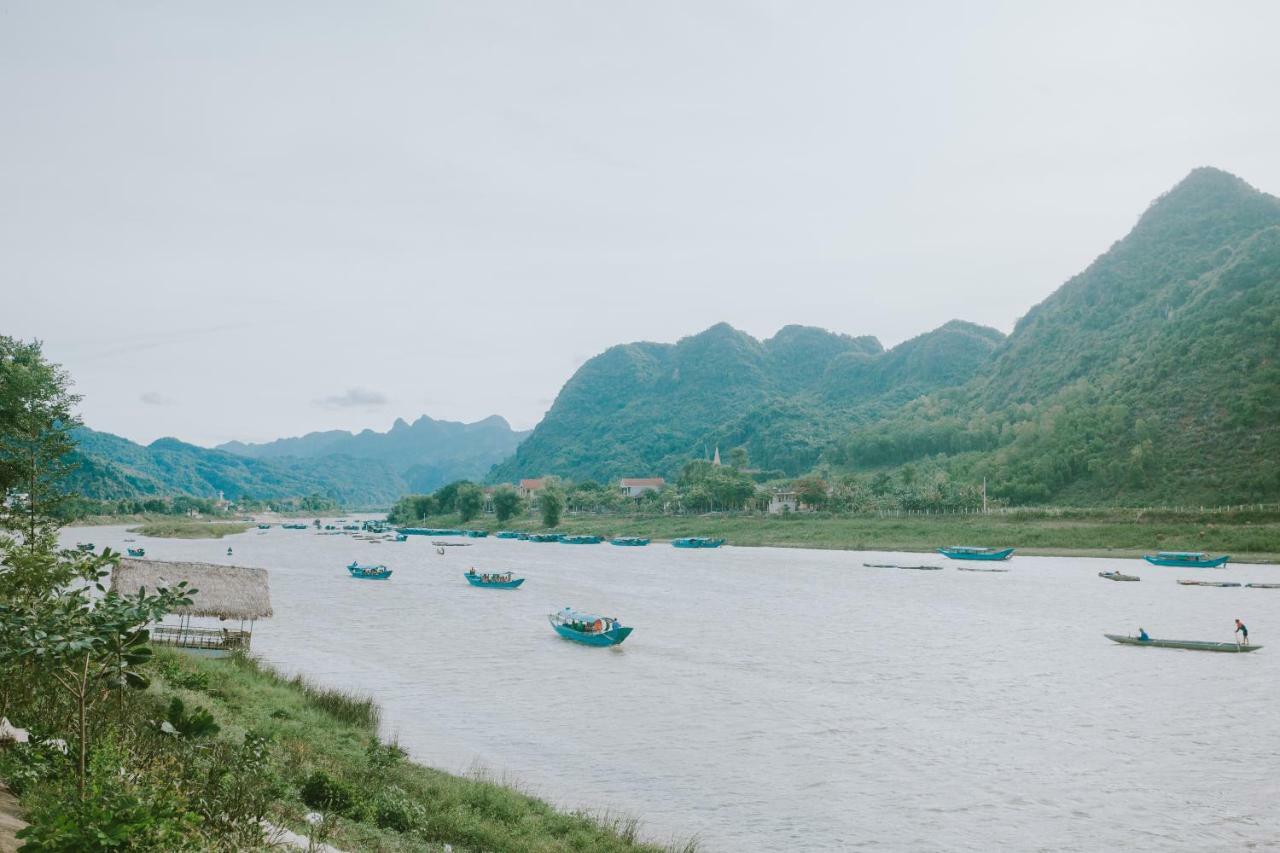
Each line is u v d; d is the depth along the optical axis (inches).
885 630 2578.7
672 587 3782.0
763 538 6663.4
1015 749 1412.4
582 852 906.1
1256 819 1112.2
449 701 1690.5
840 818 1115.9
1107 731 1509.6
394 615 2901.1
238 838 555.2
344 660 2085.4
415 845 785.6
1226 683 1865.2
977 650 2258.9
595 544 7278.5
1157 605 3058.6
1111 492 6786.4
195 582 2020.2
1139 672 1983.3
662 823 1087.6
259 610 2033.7
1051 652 2229.3
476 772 1219.2
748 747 1416.1
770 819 1111.0
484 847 871.7
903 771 1301.7
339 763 1031.0
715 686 1850.4
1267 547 4662.9
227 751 714.8
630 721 1562.5
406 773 1077.8
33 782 533.0
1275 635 2439.7
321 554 6127.0
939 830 1083.9
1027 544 5457.7
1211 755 1373.0
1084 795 1202.0
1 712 617.6
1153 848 1031.0
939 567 4562.0
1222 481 6151.6
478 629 2600.9
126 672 507.2
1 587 539.8
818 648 2290.8
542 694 1763.0
